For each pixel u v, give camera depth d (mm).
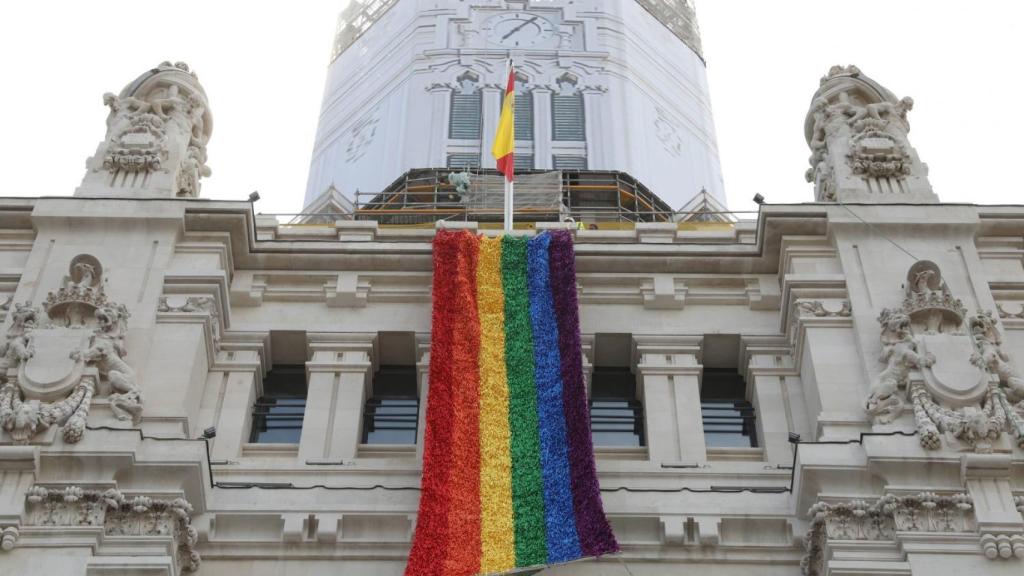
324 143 65812
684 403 38031
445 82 64062
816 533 33406
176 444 33969
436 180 53938
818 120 44406
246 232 40188
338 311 39938
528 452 35531
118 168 41750
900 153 42312
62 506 32969
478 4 67938
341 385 38312
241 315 39688
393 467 36125
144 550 32625
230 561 33938
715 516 34375
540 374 37156
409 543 34219
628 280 40406
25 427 33719
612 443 38469
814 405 36906
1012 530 32406
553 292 38781
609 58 65625
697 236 42125
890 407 35344
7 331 36438
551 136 61438
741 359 39500
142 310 37750
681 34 72688
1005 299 39031
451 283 38875
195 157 43562
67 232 39594
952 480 33438
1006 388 35594
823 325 37969
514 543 33844
